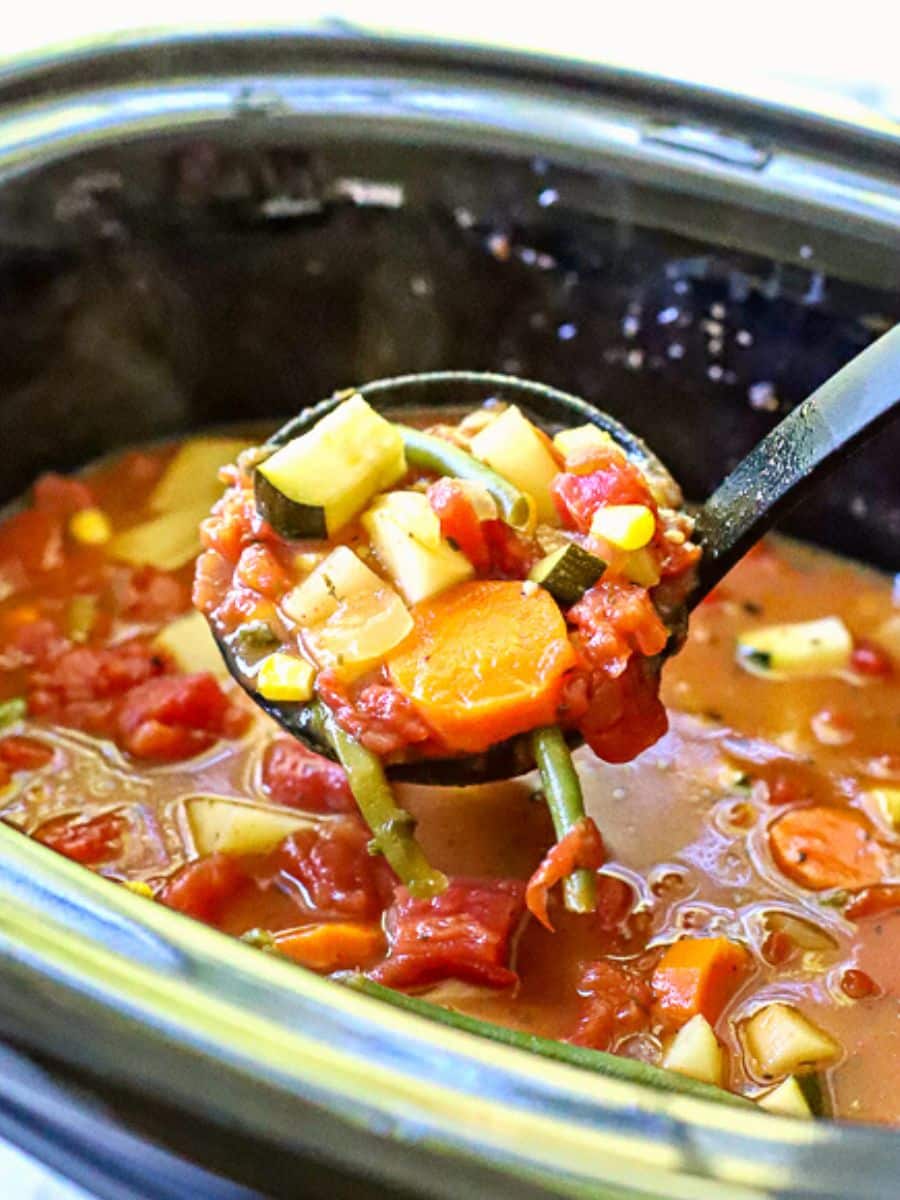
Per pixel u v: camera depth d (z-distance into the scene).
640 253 0.40
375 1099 0.18
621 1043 0.29
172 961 0.20
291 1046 0.19
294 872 0.32
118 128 0.40
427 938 0.30
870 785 0.35
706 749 0.36
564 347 0.43
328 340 0.46
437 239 0.43
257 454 0.31
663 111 0.39
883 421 0.28
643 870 0.33
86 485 0.46
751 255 0.38
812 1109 0.28
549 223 0.41
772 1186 0.17
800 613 0.41
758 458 0.30
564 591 0.28
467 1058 0.19
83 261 0.43
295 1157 0.18
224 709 0.37
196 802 0.34
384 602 0.28
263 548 0.29
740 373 0.41
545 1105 0.18
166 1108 0.19
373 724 0.27
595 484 0.29
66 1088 0.20
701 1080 0.27
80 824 0.34
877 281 0.36
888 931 0.31
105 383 0.46
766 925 0.31
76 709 0.37
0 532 0.44
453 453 0.29
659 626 0.28
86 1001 0.19
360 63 0.41
